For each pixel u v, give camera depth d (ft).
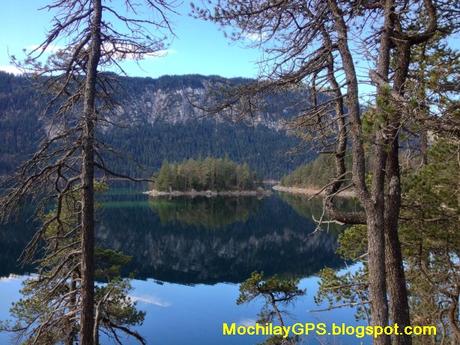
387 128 14.99
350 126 17.74
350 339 43.57
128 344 54.19
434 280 28.17
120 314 36.83
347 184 19.71
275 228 195.62
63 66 22.35
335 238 168.96
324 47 19.39
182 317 67.87
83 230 22.08
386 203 19.04
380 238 17.13
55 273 22.86
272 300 40.91
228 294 85.20
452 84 16.72
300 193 386.73
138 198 370.53
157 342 55.98
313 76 19.98
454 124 13.48
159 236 172.24
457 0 18.28
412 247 25.95
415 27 20.03
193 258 132.98
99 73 23.16
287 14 19.26
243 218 232.12
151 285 94.07
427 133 15.69
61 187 22.89
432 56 21.36
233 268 116.88
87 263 22.15
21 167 20.79
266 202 329.31
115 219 221.05
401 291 18.72
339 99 19.39
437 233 24.30
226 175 412.98
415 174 24.99
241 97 20.15
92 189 22.04
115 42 22.65
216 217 238.68
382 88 14.46
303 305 63.00
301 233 181.98
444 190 23.95
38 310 30.53
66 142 21.34
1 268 91.76
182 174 412.98
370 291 17.17
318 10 19.19
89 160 21.77
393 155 19.04
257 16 19.22
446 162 23.06
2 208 20.47
